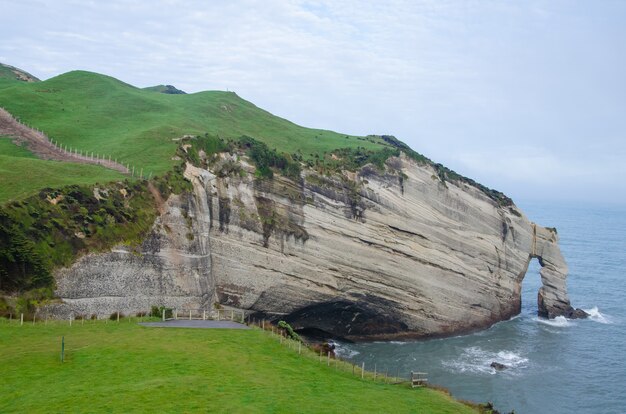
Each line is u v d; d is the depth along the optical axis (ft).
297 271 262.47
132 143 259.39
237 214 249.14
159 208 218.59
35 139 268.62
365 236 281.33
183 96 401.90
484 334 310.04
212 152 260.62
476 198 326.24
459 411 137.49
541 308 356.18
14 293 163.84
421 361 256.93
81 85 373.20
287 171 268.00
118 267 192.85
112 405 113.91
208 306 227.81
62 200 189.98
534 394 221.05
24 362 135.85
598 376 244.83
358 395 137.18
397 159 304.50
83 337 159.12
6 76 432.25
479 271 319.47
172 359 145.07
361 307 282.36
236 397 123.13
